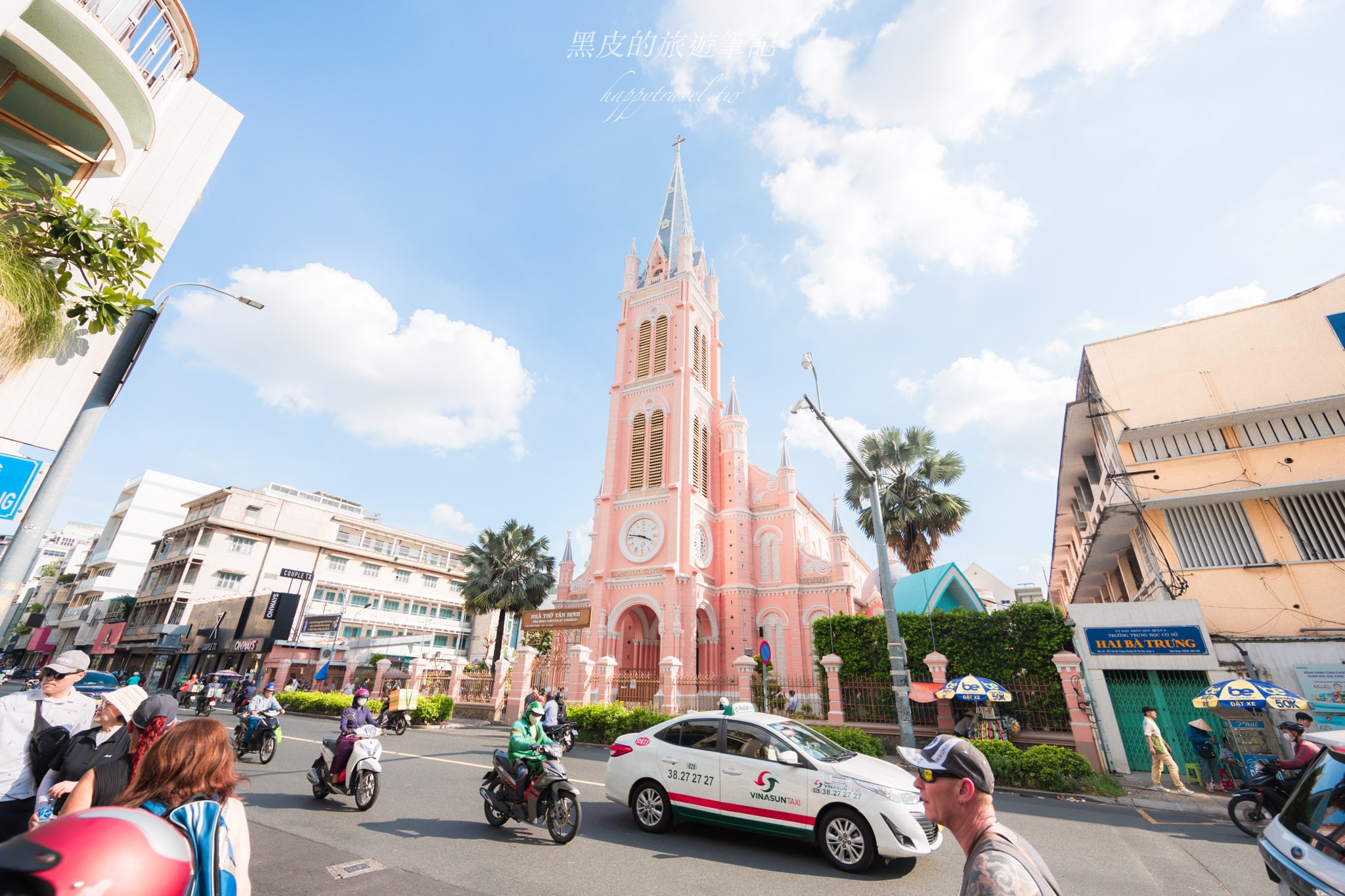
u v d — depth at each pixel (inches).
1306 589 572.1
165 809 97.7
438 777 472.7
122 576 2110.0
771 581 1440.7
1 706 182.1
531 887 247.4
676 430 1421.0
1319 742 187.6
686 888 252.5
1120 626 616.4
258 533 1876.2
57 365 341.1
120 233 259.0
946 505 1093.8
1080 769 515.8
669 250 1774.1
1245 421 629.9
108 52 311.0
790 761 302.0
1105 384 706.8
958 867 287.4
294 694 1072.8
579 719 780.0
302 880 243.1
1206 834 370.9
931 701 652.7
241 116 450.0
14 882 55.3
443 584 2377.0
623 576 1341.0
